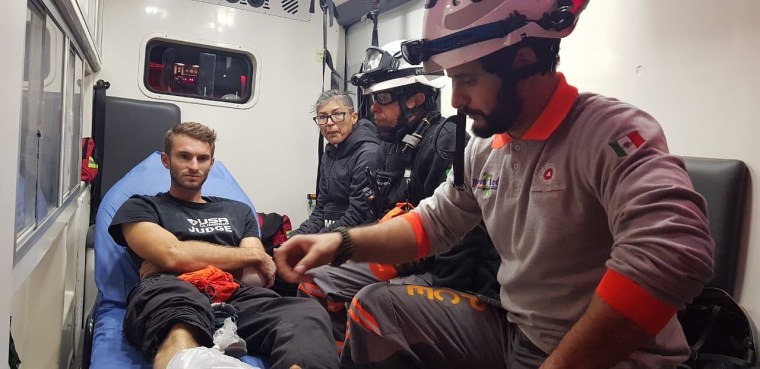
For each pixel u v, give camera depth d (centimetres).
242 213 251
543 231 106
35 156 135
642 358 97
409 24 345
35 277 155
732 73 165
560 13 100
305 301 190
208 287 196
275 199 402
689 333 158
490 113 106
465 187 134
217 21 378
